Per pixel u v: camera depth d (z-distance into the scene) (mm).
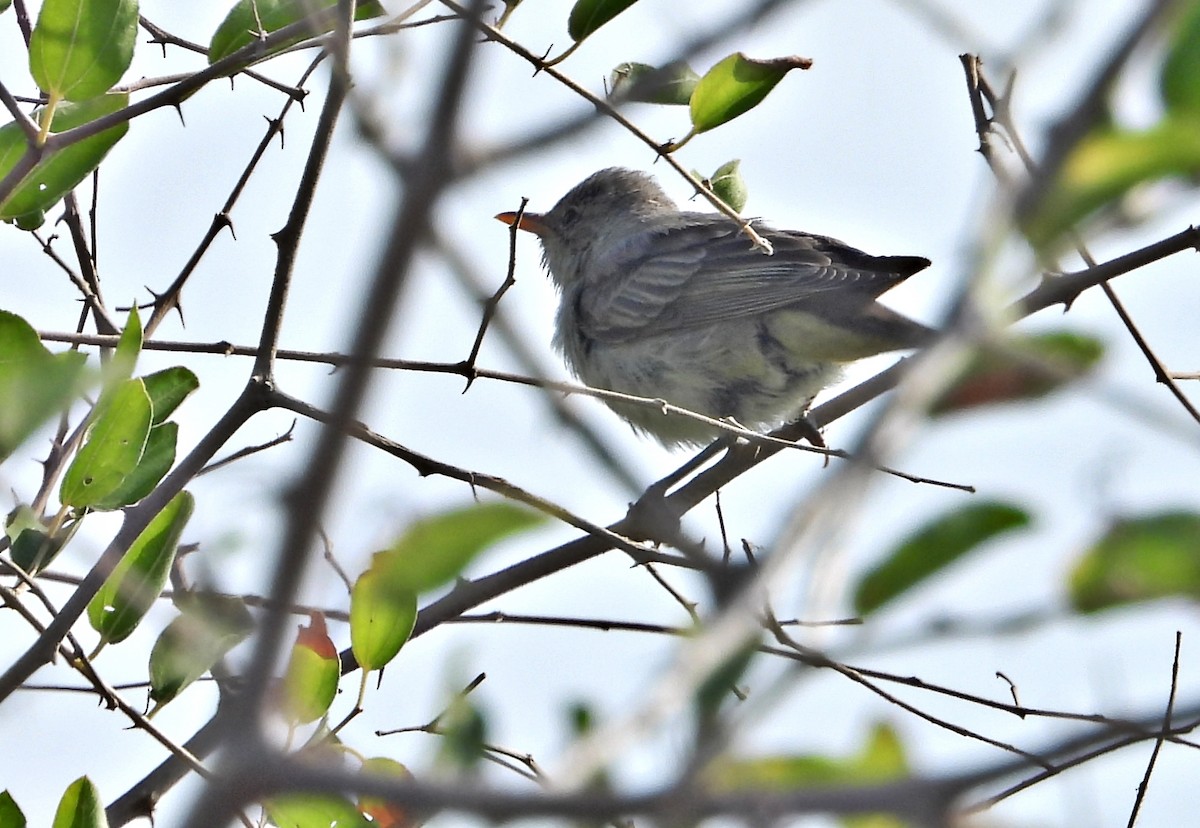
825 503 3184
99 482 7301
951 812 2805
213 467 8859
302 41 7750
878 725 4703
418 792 2971
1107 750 6043
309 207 7848
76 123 8008
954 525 3883
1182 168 3258
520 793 2936
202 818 3166
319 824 6496
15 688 6973
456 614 9203
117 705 7074
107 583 7500
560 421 4598
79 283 9367
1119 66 2998
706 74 7957
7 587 7445
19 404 4582
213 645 7547
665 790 2910
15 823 6855
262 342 7941
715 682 3602
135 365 7219
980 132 9055
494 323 4602
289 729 6914
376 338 3215
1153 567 3645
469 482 8289
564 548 9727
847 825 3941
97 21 7234
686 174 8227
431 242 3936
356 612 7191
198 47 9477
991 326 3264
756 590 3139
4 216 7895
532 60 7586
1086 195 3242
